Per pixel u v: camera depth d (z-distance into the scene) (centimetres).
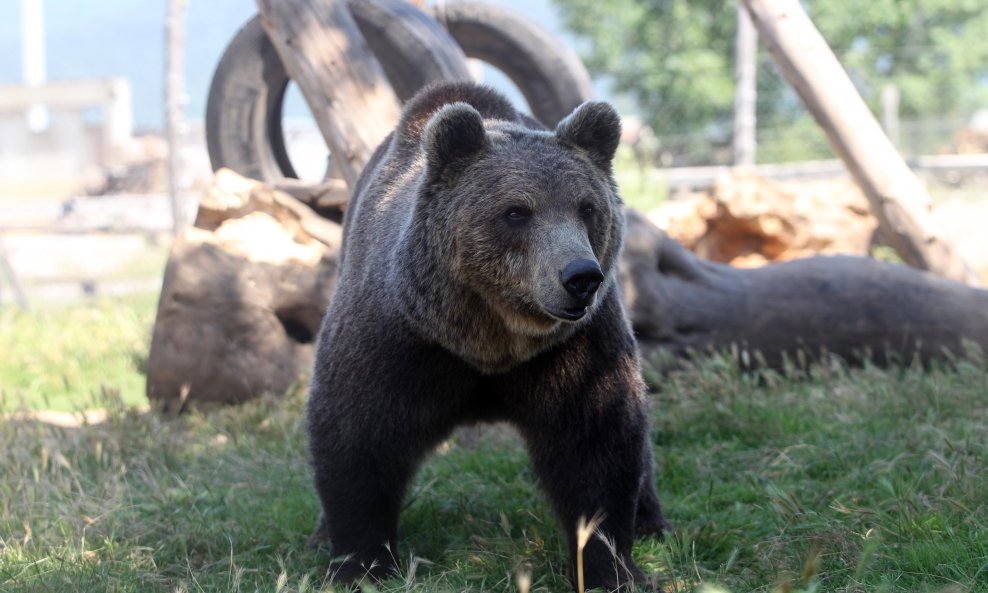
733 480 762
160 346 1046
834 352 1030
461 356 559
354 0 1121
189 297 1044
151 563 627
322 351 607
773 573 573
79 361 1324
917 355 995
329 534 603
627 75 4009
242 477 813
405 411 570
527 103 1310
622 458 570
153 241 3097
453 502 717
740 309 1026
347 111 1041
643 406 586
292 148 3700
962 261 1225
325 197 1106
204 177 3978
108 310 1623
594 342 563
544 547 622
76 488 784
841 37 4053
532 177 530
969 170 2883
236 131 1231
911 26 4106
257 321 1053
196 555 655
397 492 592
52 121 6109
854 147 1228
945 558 565
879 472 696
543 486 587
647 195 2308
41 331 1491
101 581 589
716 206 1475
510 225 527
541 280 508
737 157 2728
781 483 730
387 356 564
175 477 795
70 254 2709
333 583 578
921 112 4109
